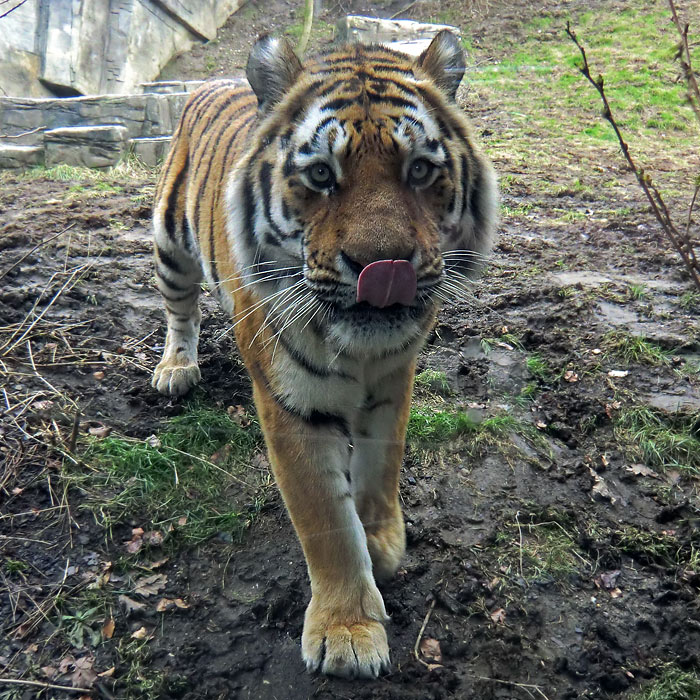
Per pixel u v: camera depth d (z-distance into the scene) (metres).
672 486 3.90
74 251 6.27
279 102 2.82
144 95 10.73
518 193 8.54
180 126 4.51
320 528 2.87
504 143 10.33
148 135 10.81
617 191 8.59
